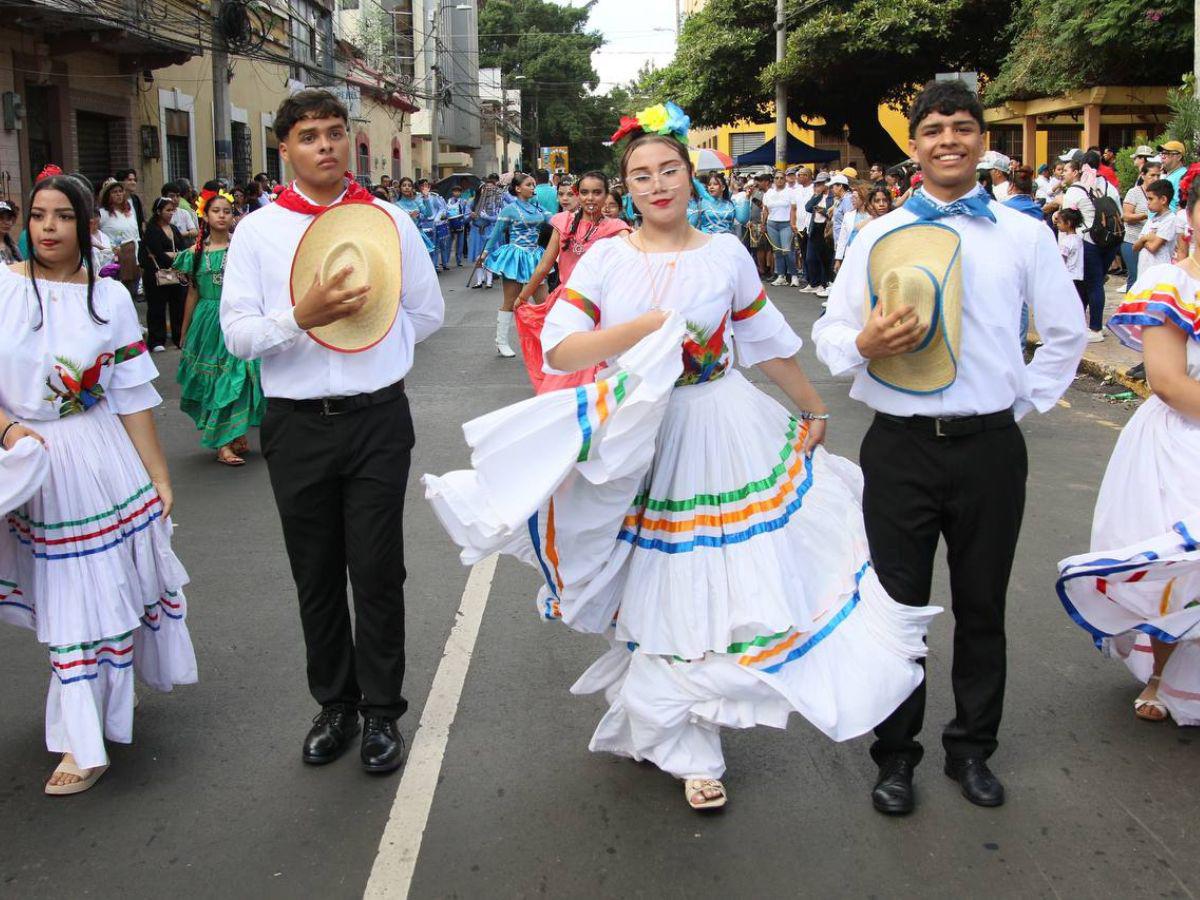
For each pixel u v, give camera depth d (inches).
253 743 159.0
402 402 151.3
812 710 127.8
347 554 150.6
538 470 126.2
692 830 135.5
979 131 133.4
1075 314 137.1
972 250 134.2
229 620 204.8
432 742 157.8
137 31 681.6
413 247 152.0
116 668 148.6
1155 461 154.4
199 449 345.1
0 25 622.2
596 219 348.8
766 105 1363.2
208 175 932.6
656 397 124.9
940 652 186.9
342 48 1332.4
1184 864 127.5
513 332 574.6
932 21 1095.6
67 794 145.6
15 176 641.6
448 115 2190.0
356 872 128.0
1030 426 361.7
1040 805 139.9
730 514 131.8
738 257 137.8
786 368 144.6
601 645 191.0
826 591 136.3
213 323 316.5
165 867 129.5
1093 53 783.1
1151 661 164.2
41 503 144.5
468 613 205.9
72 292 148.2
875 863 128.3
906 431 136.7
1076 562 153.3
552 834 134.9
